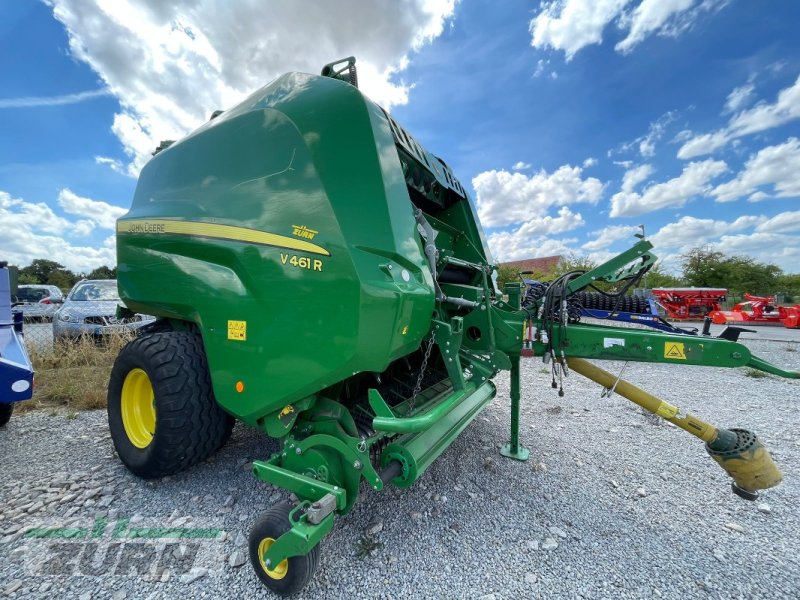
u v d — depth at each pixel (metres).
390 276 1.94
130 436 2.80
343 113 2.11
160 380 2.42
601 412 4.41
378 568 1.97
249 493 2.60
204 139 2.59
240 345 2.14
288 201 2.06
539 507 2.53
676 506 2.55
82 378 5.08
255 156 2.27
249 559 2.01
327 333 1.86
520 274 3.67
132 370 2.77
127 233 2.94
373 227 1.96
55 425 3.82
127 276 2.94
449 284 2.85
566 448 3.44
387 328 1.90
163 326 3.34
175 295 2.51
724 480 2.89
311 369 1.91
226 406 2.22
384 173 2.07
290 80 2.34
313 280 1.91
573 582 1.89
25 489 2.64
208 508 2.44
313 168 2.02
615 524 2.36
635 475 2.96
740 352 2.09
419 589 1.84
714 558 2.07
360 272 1.82
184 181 2.64
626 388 2.36
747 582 1.90
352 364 1.82
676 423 2.22
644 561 2.05
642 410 4.48
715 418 4.23
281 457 2.12
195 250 2.40
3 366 2.71
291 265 1.98
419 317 2.13
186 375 2.45
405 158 2.67
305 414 2.18
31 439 3.48
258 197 2.18
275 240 2.04
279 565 1.75
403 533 2.24
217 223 2.29
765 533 2.28
